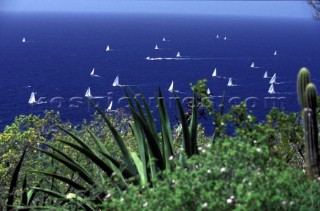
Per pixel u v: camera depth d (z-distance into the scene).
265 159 8.04
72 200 9.04
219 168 7.41
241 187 6.98
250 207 6.88
